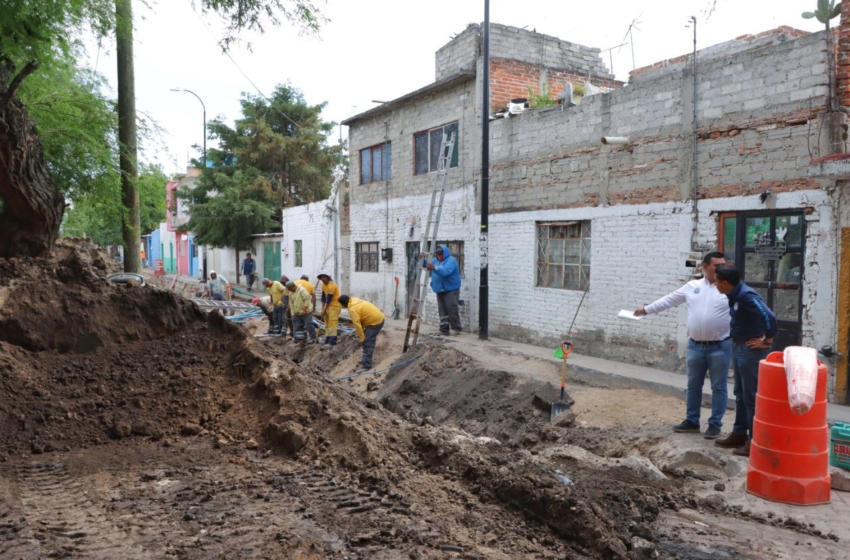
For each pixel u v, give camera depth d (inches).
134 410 196.9
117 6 269.0
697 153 367.9
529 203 494.0
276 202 1130.0
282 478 167.0
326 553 129.7
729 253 357.4
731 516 186.9
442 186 541.0
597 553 143.3
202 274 1327.5
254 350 220.7
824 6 309.9
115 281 261.6
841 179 299.3
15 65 252.7
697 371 265.6
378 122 696.4
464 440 209.6
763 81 335.0
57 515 141.0
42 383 199.0
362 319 494.0
